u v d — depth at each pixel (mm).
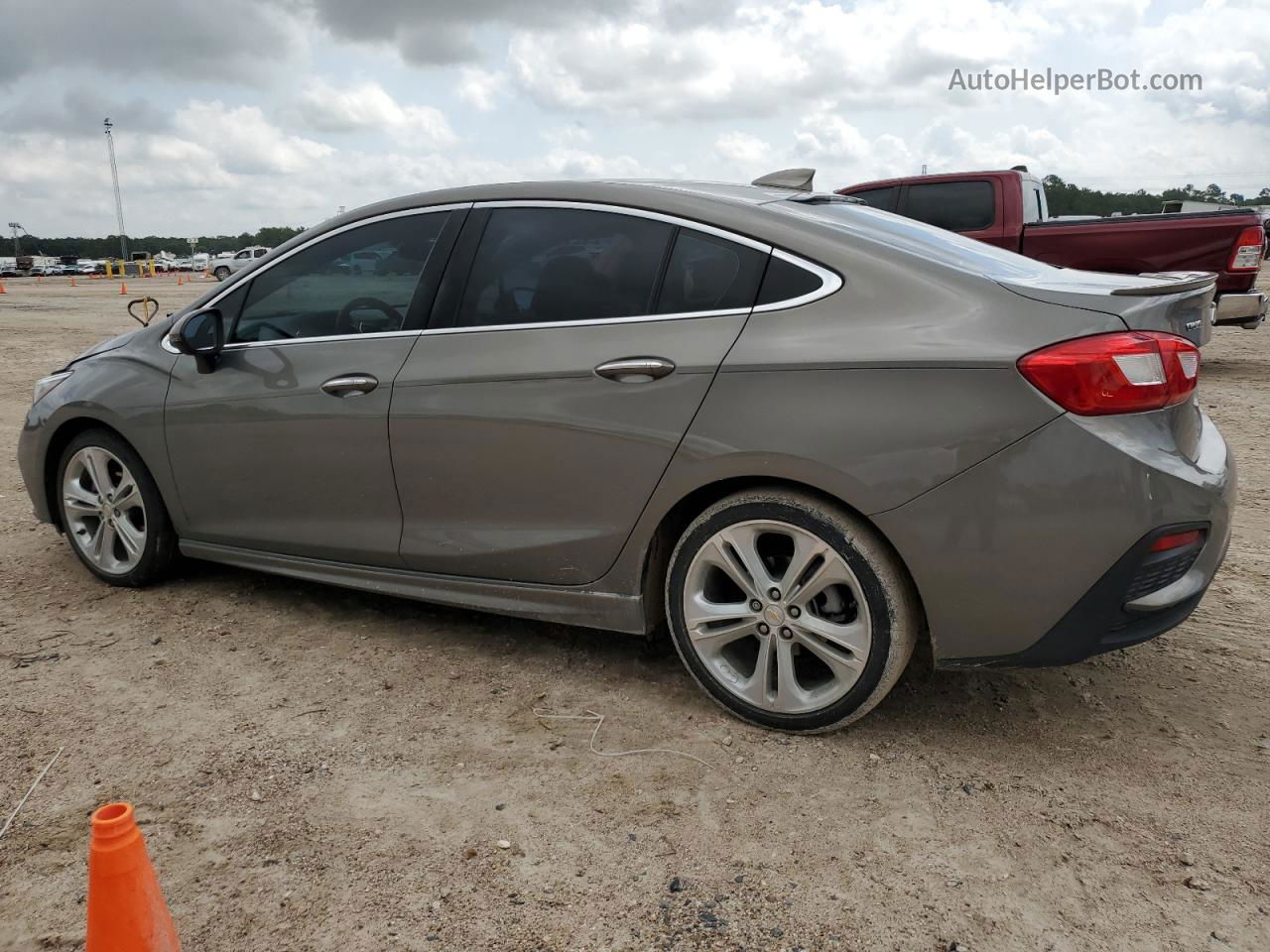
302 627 3834
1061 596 2537
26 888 2275
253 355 3795
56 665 3471
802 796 2635
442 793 2656
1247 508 5324
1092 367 2445
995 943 2084
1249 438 6961
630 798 2631
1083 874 2305
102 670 3432
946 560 2604
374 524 3570
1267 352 11750
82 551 4348
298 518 3752
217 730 3004
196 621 3891
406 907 2207
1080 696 3203
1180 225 9523
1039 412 2479
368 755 2859
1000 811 2559
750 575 2914
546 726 3031
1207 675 3344
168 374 3994
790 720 2932
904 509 2613
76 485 4320
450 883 2289
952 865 2344
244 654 3578
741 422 2789
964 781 2701
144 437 4031
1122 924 2137
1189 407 2719
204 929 2141
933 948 2072
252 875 2318
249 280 3910
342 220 3729
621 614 3160
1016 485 2506
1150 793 2635
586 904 2213
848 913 2178
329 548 3703
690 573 3025
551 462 3127
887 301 2715
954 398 2553
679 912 2186
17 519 5379
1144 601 2562
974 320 2598
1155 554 2512
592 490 3078
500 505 3270
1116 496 2453
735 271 2938
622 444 2986
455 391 3268
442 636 3740
